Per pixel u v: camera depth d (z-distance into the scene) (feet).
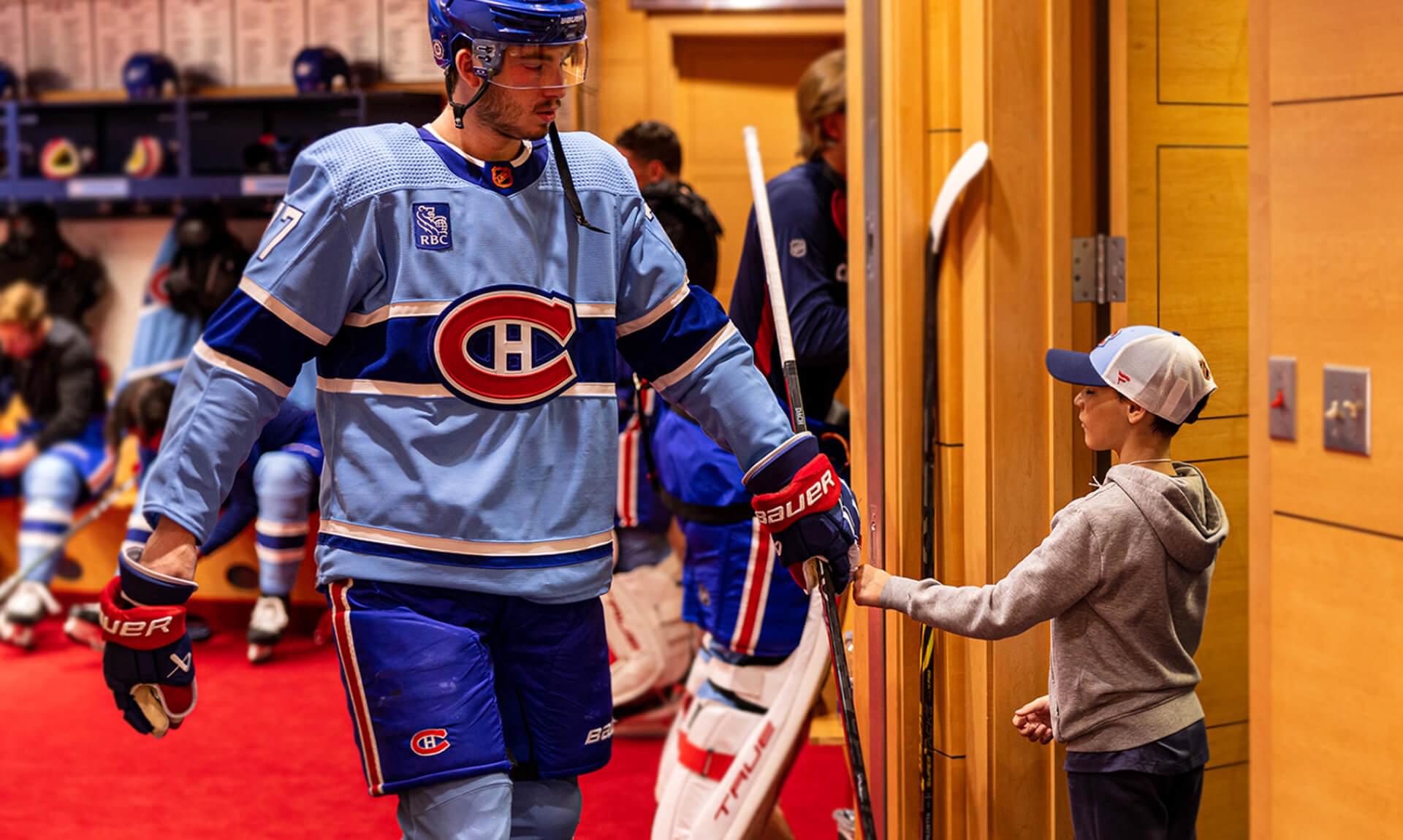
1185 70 7.95
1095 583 6.41
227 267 16.62
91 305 17.92
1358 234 5.65
